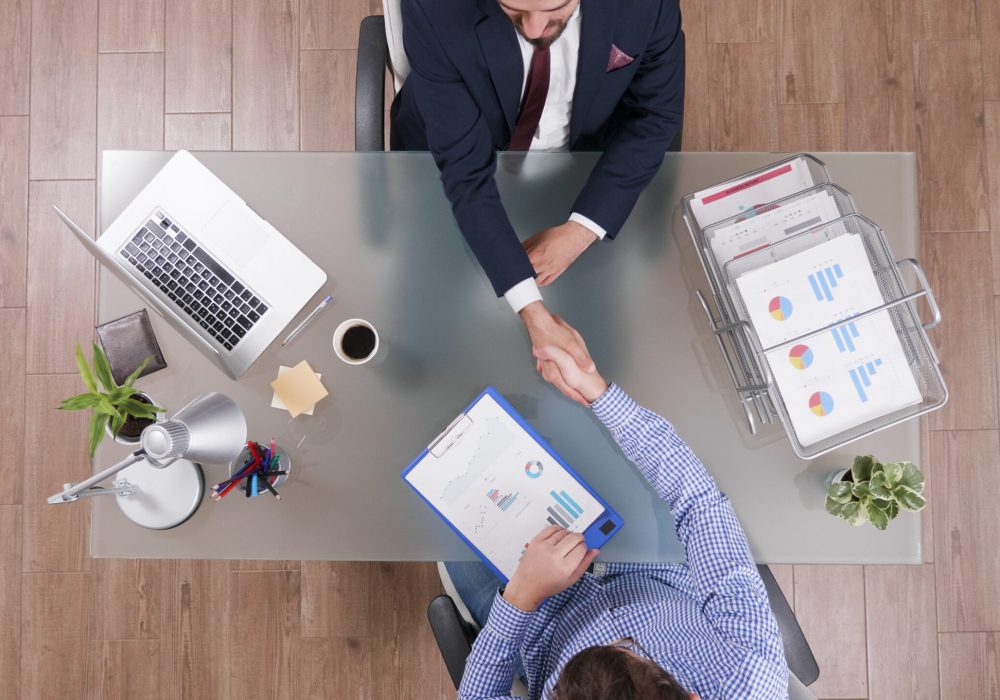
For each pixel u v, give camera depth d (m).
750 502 1.37
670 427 1.29
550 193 1.42
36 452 2.17
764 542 1.37
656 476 1.29
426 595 2.14
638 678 0.95
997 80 2.21
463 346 1.40
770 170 1.37
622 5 1.12
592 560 1.27
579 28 1.15
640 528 1.37
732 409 1.38
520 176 1.41
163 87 2.22
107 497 1.37
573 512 1.34
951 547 2.14
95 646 2.14
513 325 1.40
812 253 1.28
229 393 1.39
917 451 1.37
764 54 2.22
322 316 1.40
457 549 1.38
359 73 1.52
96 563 2.15
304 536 1.38
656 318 1.40
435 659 2.14
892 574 2.14
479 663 1.23
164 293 1.38
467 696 1.24
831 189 1.36
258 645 2.14
